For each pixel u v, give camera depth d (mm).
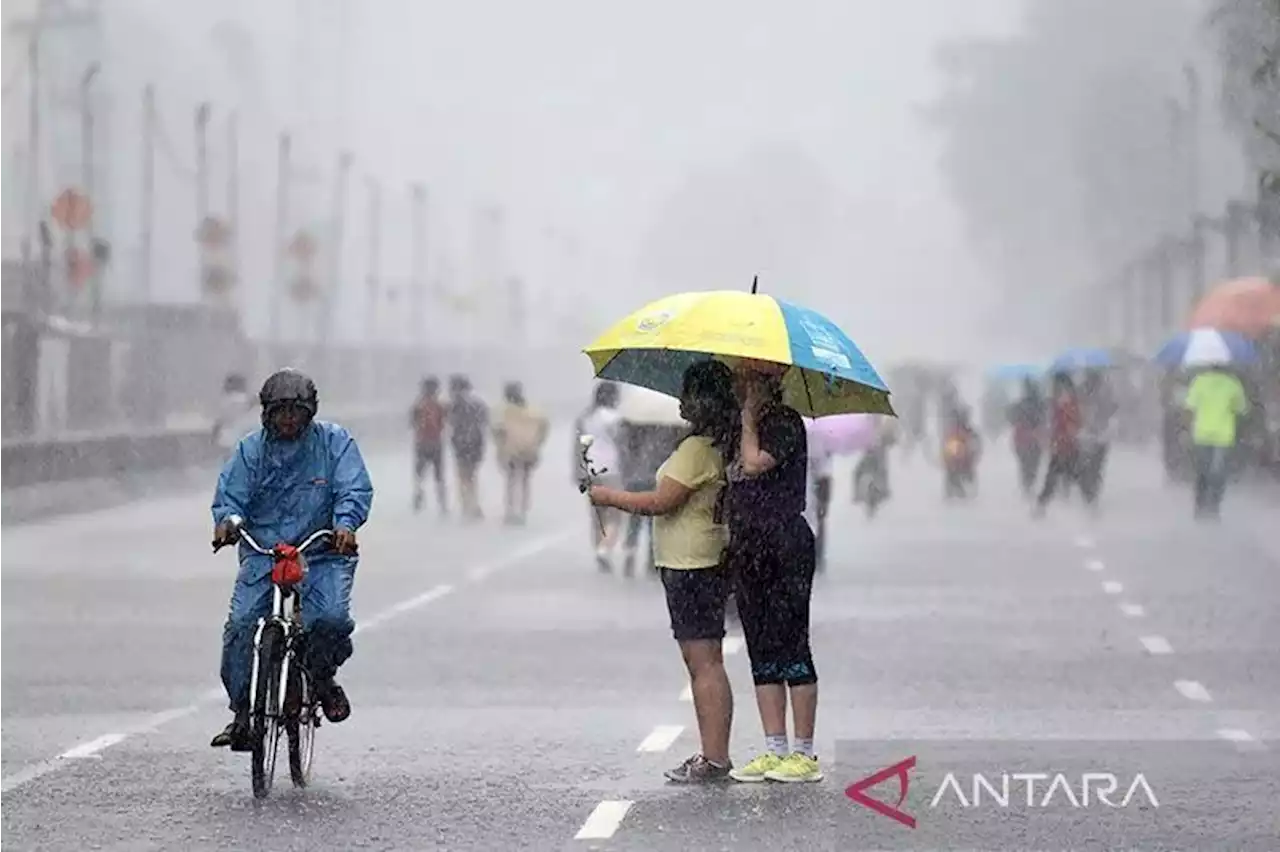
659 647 47750
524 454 90188
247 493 29781
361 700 39656
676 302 30094
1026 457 103250
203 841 26922
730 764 31188
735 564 30484
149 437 111312
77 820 28281
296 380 29641
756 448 30016
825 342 29672
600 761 32938
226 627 29922
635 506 30453
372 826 27875
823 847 26531
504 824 28000
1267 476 112188
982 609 55375
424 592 60719
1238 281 119625
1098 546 76250
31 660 45344
